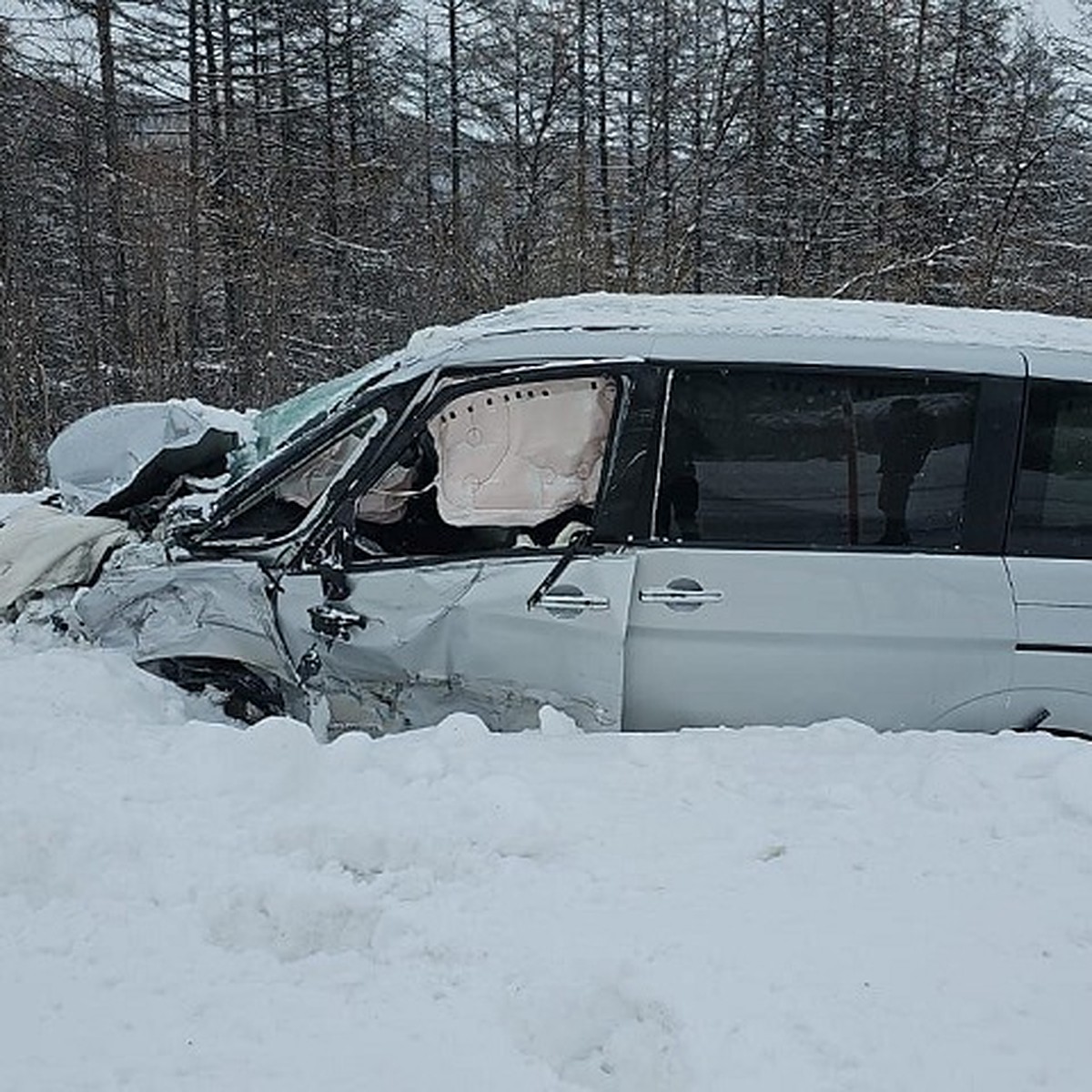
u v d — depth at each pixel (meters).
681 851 2.99
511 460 4.11
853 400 4.00
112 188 25.27
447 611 4.00
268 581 4.14
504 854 3.00
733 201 30.67
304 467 4.28
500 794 3.16
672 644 3.95
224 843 3.05
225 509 4.33
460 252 25.52
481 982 2.51
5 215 25.62
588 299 4.89
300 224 26.34
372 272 27.88
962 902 2.77
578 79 33.88
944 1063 2.24
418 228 28.89
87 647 4.37
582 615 3.92
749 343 4.05
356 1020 2.42
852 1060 2.25
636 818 3.16
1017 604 3.92
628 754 3.54
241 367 23.80
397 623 4.04
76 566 4.59
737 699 3.99
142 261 24.19
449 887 2.86
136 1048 2.35
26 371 21.39
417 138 34.38
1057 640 3.93
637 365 3.99
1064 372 4.04
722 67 31.67
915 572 3.94
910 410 4.00
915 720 3.99
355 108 33.88
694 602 3.92
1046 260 29.59
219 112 29.70
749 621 3.93
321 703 4.14
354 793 3.29
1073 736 3.99
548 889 2.82
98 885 2.91
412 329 26.48
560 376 4.04
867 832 3.10
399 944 2.67
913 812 3.21
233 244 24.52
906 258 26.03
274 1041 2.37
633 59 33.62
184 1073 2.28
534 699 4.02
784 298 5.02
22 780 3.33
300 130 32.25
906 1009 2.38
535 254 25.89
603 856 2.96
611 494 3.97
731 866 2.92
